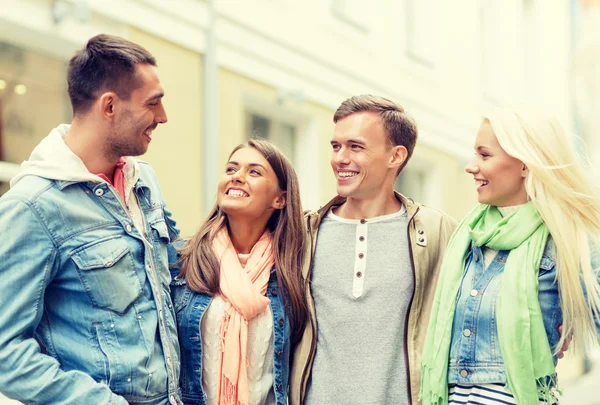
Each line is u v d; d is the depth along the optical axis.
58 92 4.89
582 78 11.62
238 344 2.62
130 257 2.30
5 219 2.12
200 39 5.82
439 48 9.16
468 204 9.70
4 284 2.10
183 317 2.67
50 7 4.64
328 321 2.71
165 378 2.35
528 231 2.38
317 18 7.21
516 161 2.39
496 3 10.44
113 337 2.23
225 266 2.71
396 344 2.66
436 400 2.41
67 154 2.24
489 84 10.38
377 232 2.79
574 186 2.35
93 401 2.13
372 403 2.60
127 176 2.44
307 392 2.70
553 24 11.52
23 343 2.10
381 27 8.18
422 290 2.72
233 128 6.20
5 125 4.54
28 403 2.14
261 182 2.77
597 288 2.25
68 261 2.20
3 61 4.55
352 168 2.77
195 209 5.68
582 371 9.91
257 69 6.45
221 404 2.60
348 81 7.61
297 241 2.80
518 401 2.26
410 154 2.89
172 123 5.51
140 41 5.27
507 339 2.29
